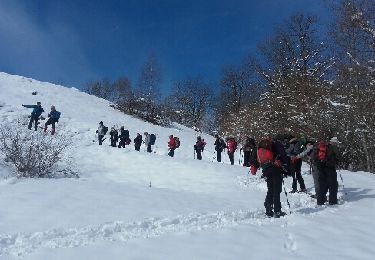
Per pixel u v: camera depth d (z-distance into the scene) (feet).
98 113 106.73
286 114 88.99
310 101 83.61
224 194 37.14
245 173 49.14
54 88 124.36
